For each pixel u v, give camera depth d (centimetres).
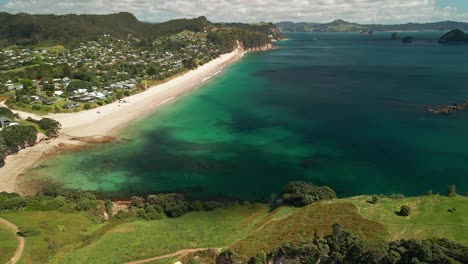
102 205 7906
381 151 11181
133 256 5716
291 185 8144
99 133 13050
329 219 6228
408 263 4559
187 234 6506
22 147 11488
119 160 10831
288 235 5759
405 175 9600
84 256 5775
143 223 7212
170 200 8069
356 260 4828
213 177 9762
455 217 6056
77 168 10300
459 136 12294
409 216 6203
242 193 8906
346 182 9306
